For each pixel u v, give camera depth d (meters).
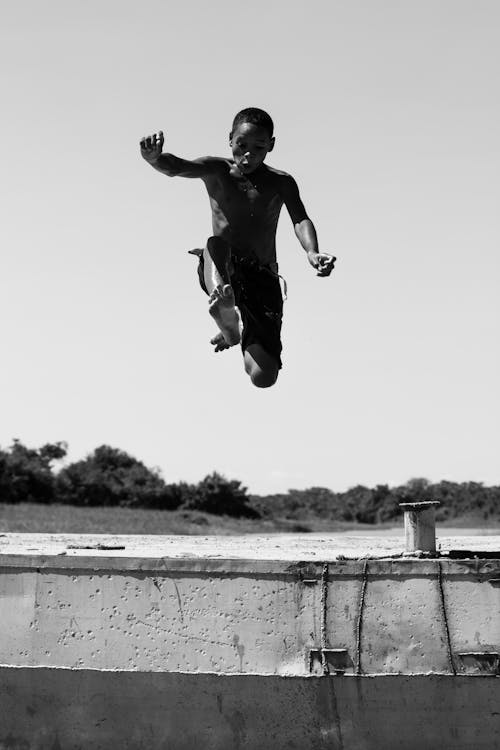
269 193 6.30
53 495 64.31
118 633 5.68
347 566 5.59
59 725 5.80
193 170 6.11
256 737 5.66
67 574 5.77
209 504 65.25
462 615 5.53
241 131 6.09
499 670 5.47
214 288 6.01
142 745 5.74
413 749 5.57
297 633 5.58
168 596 5.67
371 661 5.54
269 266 6.45
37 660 5.74
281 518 68.75
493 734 5.54
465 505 61.22
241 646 5.60
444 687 5.55
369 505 72.44
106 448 71.19
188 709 5.70
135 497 64.94
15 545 8.08
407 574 5.57
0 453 64.12
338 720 5.61
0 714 5.85
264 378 6.21
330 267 5.88
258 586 5.62
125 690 5.71
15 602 5.79
